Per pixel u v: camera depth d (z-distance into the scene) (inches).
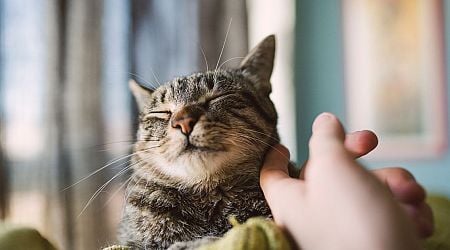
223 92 11.9
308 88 29.4
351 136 6.6
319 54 29.4
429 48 28.6
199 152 10.7
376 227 5.0
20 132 20.2
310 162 6.0
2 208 19.2
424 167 28.7
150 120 12.2
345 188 5.3
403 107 28.9
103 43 21.4
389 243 4.9
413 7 28.8
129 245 10.6
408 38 28.8
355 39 29.2
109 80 21.7
